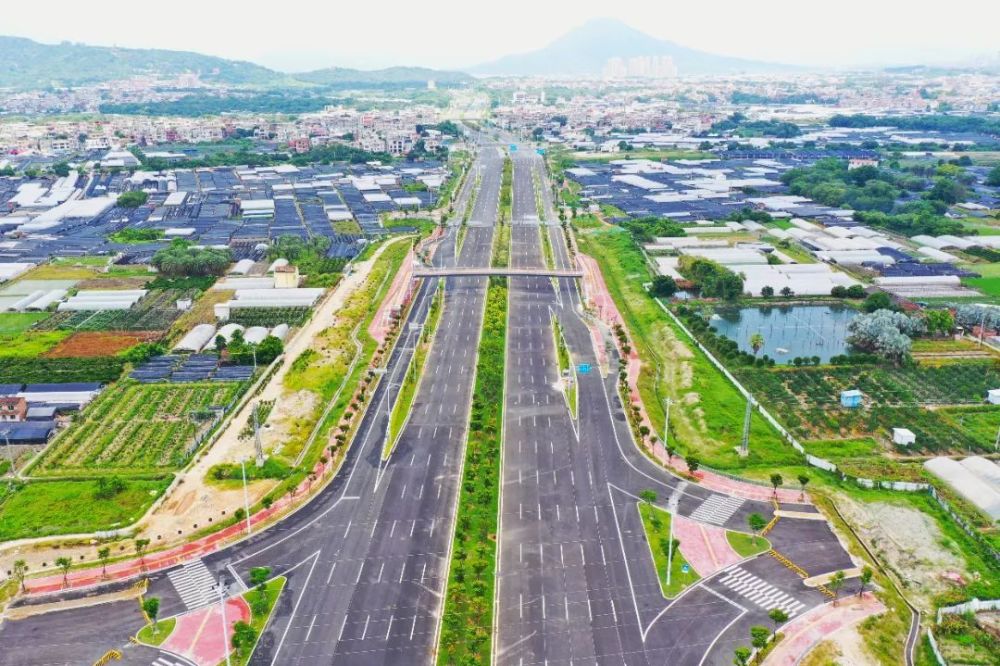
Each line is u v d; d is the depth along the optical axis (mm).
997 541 166625
